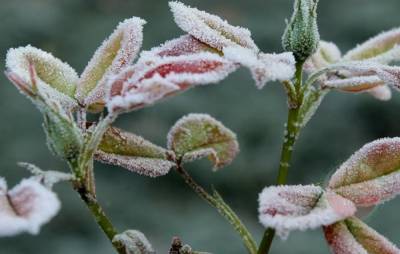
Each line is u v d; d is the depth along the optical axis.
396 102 1.72
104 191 1.56
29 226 0.43
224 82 1.78
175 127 0.54
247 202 1.65
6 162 1.66
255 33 1.94
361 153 0.49
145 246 0.49
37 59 0.52
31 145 1.69
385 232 1.39
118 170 1.60
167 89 0.46
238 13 2.02
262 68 0.46
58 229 1.51
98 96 0.51
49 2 2.03
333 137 1.71
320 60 0.56
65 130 0.48
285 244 1.41
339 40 1.93
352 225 0.48
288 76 0.46
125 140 0.52
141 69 0.48
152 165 0.52
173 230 1.53
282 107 1.76
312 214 0.46
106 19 2.04
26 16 1.96
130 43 0.51
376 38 0.56
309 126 1.71
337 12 1.96
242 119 1.73
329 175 0.50
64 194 1.54
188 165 1.64
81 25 2.01
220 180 1.65
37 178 0.47
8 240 1.48
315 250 1.40
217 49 0.50
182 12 0.51
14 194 0.45
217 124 0.54
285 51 0.50
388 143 0.49
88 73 0.52
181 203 1.60
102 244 1.50
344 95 1.73
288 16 1.97
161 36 2.00
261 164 1.68
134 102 0.47
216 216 1.56
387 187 0.49
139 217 1.55
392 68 0.49
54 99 0.50
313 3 0.50
